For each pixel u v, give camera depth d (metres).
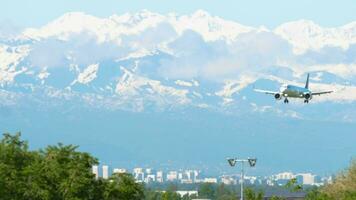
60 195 131.62
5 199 130.38
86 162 138.00
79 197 131.25
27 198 131.12
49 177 132.50
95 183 134.50
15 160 136.62
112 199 135.25
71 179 131.62
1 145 137.75
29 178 132.75
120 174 138.12
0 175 131.00
